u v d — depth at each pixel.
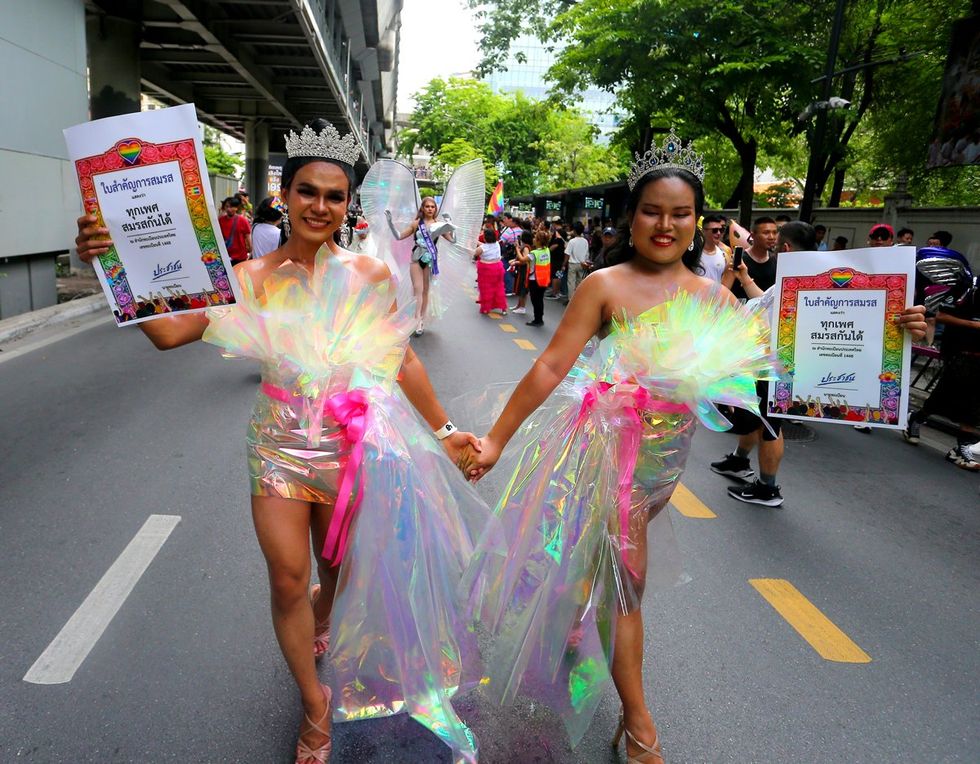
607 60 14.39
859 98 17.78
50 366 7.32
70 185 10.75
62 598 3.12
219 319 2.07
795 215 17.22
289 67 22.69
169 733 2.35
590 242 15.70
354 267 2.32
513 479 2.44
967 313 5.83
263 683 2.61
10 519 3.86
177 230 2.04
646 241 2.16
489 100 45.31
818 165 11.94
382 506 2.18
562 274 15.62
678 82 13.65
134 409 5.95
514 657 2.29
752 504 4.68
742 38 13.41
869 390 2.33
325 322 2.09
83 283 12.56
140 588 3.22
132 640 2.84
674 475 2.25
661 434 2.20
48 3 9.97
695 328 2.12
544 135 43.06
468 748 2.21
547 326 11.66
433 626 2.24
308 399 2.09
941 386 6.09
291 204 2.19
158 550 3.57
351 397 2.14
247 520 3.93
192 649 2.79
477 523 2.46
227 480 4.48
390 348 2.22
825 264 2.33
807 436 6.51
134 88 15.55
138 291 2.08
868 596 3.57
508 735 2.42
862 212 15.27
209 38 16.94
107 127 2.00
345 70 25.97
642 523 2.24
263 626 2.96
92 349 8.15
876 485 5.29
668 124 15.18
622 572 2.20
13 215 9.21
